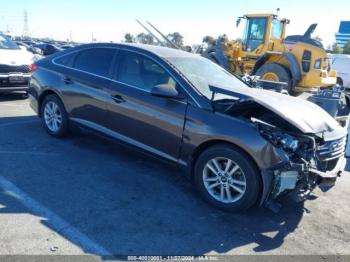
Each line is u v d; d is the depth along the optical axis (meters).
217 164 3.86
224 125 3.76
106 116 4.86
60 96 5.46
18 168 4.50
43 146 5.37
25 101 8.72
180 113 4.07
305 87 13.41
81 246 3.04
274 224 3.69
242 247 3.24
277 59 14.00
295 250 3.27
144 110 4.39
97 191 4.06
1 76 7.90
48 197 3.83
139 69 4.63
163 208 3.80
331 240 3.49
